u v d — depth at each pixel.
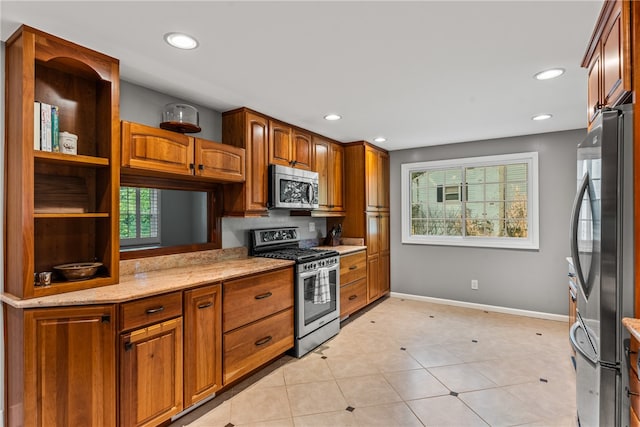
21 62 1.70
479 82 2.41
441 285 4.59
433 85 2.46
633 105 1.35
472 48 1.92
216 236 3.02
